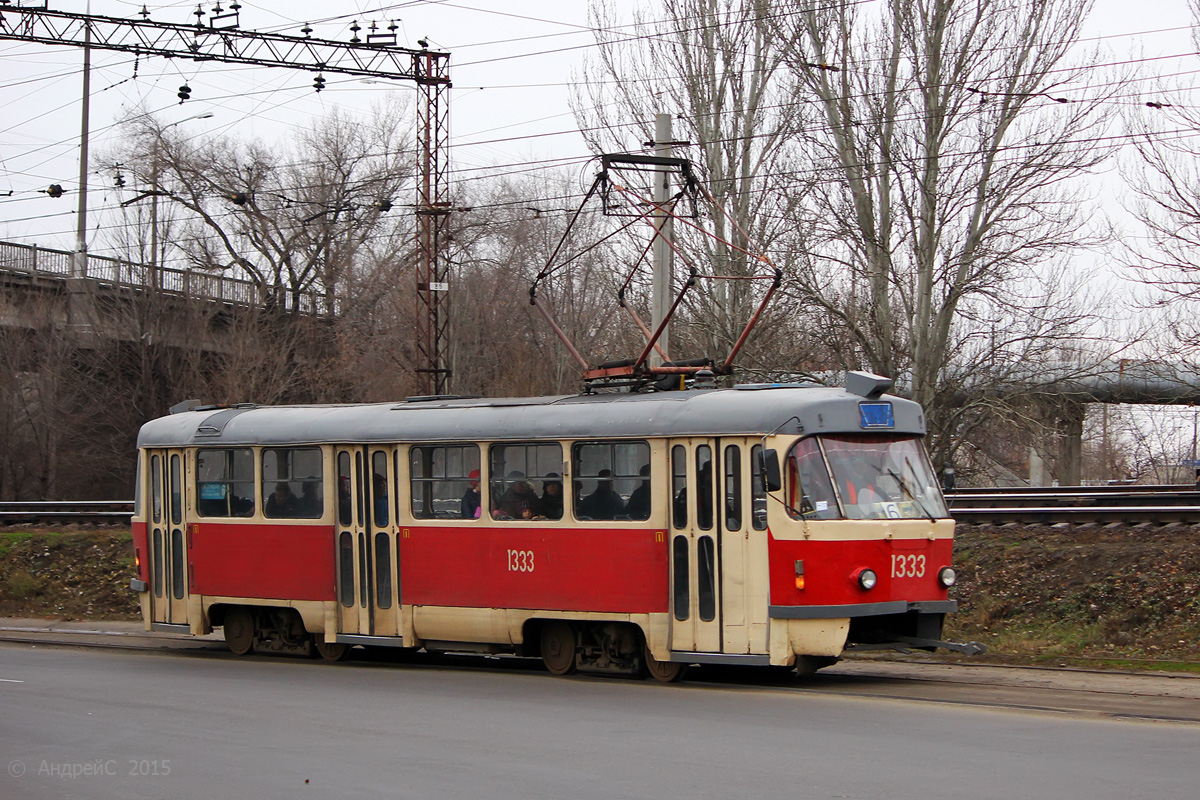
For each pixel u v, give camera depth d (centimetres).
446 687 1223
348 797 756
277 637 1546
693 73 2608
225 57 3038
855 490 1169
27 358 3862
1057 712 1008
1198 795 716
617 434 1244
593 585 1253
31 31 2877
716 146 2591
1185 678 1202
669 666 1223
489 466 1341
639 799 733
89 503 2894
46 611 2270
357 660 1512
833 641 1127
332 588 1453
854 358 2516
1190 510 1638
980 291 2362
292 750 903
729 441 1179
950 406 2536
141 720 1046
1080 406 2725
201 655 1608
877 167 2388
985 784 749
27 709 1114
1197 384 2575
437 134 3231
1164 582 1459
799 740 897
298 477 1497
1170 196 2127
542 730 963
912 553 1177
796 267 2438
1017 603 1540
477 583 1338
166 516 1623
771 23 2467
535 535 1298
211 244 4650
